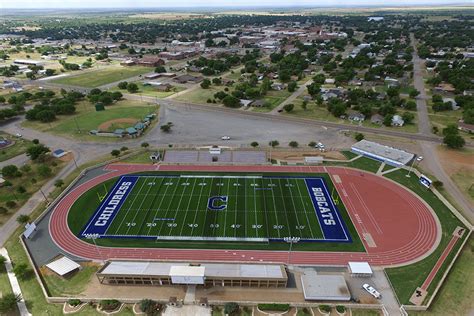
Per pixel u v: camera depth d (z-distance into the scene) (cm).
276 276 6725
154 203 9588
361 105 16888
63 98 18488
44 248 7938
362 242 8025
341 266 7325
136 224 8706
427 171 11150
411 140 13438
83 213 9181
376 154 12038
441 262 7388
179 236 8262
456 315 6147
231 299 6544
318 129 14675
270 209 9275
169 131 14650
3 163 12088
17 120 16300
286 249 7831
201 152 12388
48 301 6488
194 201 9656
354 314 6212
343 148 12888
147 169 11531
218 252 7756
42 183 10762
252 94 18738
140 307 6325
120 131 14162
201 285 6856
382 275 7081
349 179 10769
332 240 8094
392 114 15788
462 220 8712
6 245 8081
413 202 9556
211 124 15400
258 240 8119
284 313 6253
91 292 6712
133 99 19300
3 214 9250
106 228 8569
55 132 14700
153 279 6812
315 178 10844
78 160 12225
